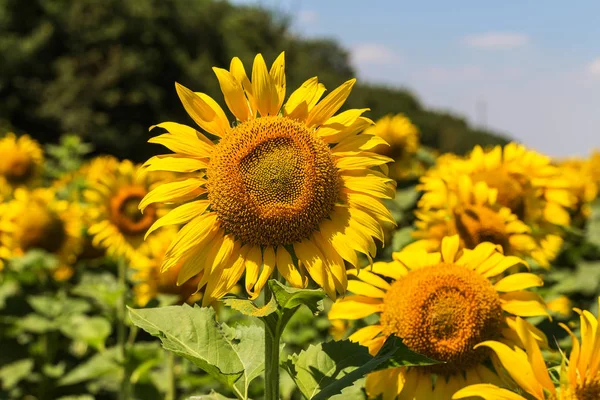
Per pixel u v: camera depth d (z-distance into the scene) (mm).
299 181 2412
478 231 3887
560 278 5484
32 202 7172
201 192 2465
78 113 28766
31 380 6469
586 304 5402
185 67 32656
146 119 31359
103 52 30688
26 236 6926
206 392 5156
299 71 46094
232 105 2566
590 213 7168
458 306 2818
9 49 28297
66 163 10914
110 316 5719
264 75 2570
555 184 4660
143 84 30719
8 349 6504
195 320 2459
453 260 3107
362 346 2613
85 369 5316
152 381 5492
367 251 2393
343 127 2555
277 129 2473
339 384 2271
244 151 2432
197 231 2383
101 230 5875
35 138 28828
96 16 30641
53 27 30172
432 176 4723
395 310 2893
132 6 31500
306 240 2416
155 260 4938
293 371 2564
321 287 2340
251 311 2100
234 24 41812
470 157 5027
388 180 2514
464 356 2787
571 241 6379
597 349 2189
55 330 6422
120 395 5125
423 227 4160
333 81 48688
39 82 29016
